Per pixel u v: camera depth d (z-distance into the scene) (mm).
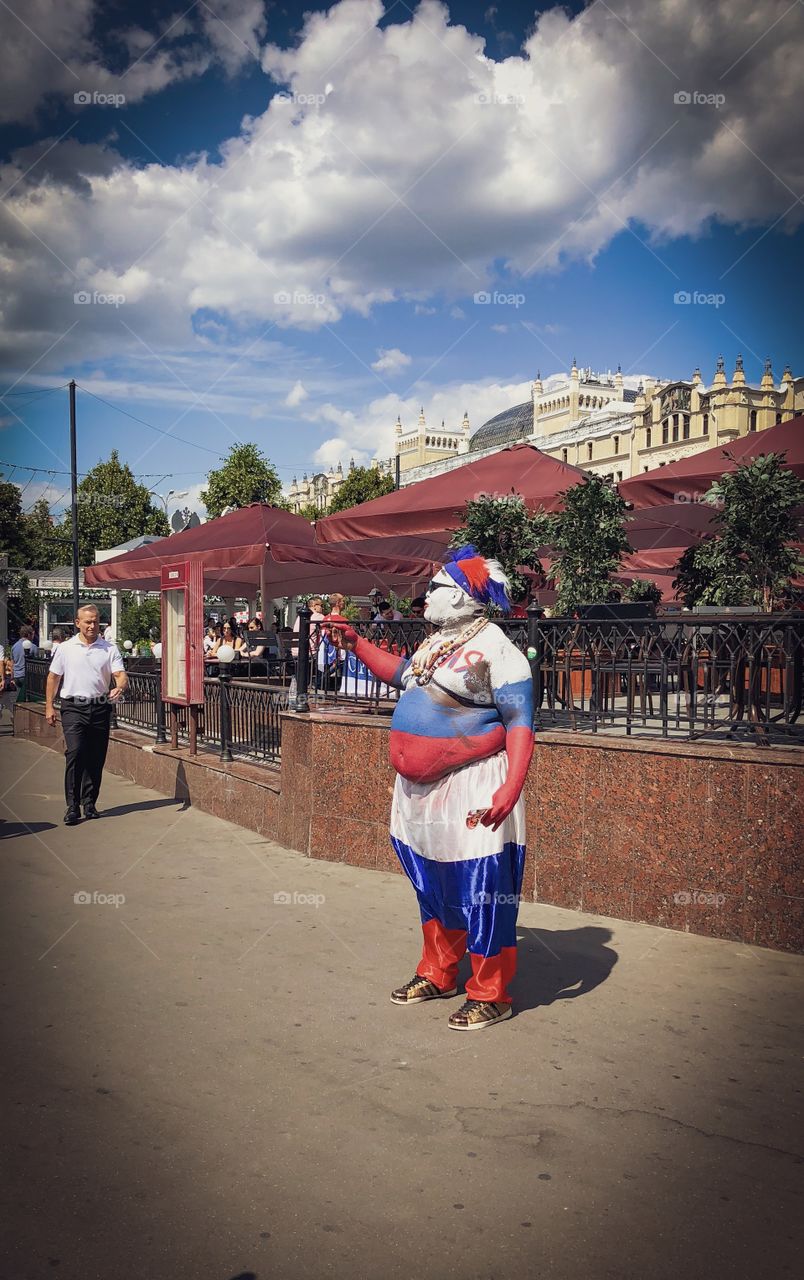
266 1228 2400
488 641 3768
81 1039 3559
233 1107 3035
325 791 6438
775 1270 2242
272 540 11180
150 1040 3555
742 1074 3273
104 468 49688
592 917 5070
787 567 7855
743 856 4594
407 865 3971
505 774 3799
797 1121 2951
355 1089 3168
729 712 4793
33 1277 2199
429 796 3828
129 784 9805
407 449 98000
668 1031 3639
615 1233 2381
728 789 4625
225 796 7828
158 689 9828
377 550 11312
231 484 40844
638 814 4938
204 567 11375
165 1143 2809
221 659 8211
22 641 15156
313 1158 2732
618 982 4141
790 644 4594
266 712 7652
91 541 48812
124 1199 2520
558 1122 2943
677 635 4941
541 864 5332
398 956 4531
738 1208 2490
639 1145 2809
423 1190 2570
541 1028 3672
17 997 3979
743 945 4586
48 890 5688
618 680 5270
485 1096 3117
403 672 4188
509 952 3791
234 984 4148
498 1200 2521
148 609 26922
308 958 4492
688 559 9367
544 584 10414
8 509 42188
